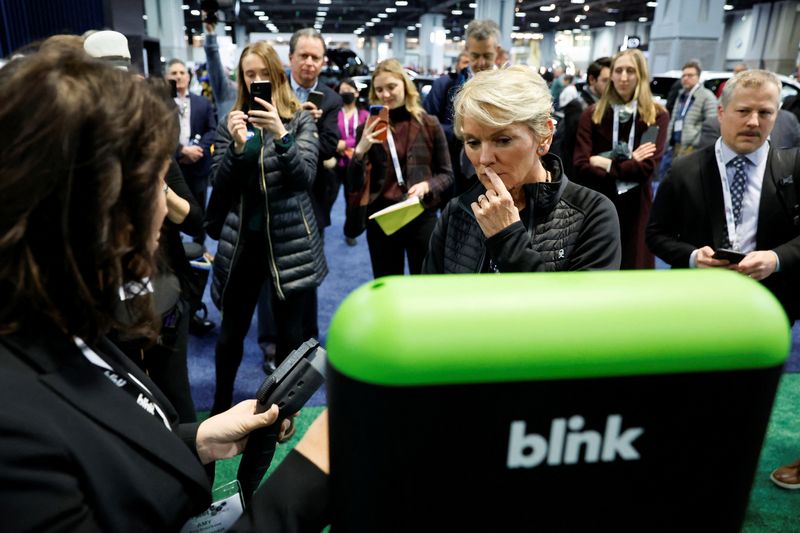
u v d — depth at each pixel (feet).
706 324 1.08
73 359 2.03
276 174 7.10
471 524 1.14
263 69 7.41
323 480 1.82
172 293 5.02
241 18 126.00
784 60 80.89
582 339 1.04
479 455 1.09
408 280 1.13
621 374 1.07
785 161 6.22
